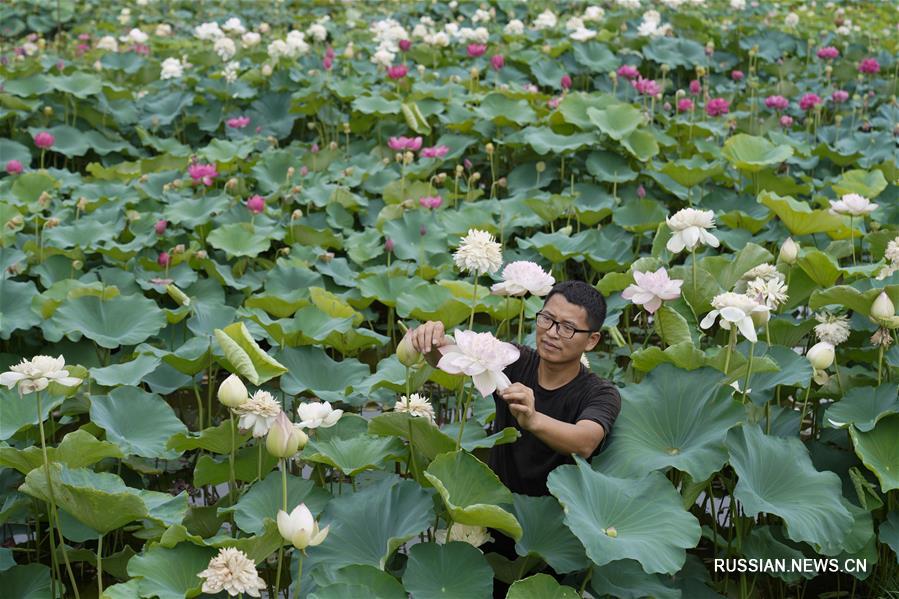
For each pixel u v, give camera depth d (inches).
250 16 507.5
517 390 116.1
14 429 145.6
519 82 378.0
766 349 155.0
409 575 115.2
